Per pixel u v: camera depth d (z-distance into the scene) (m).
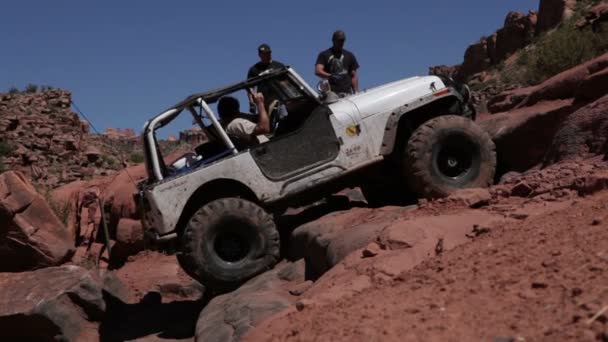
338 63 9.60
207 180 8.09
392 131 8.43
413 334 3.20
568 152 7.21
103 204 15.94
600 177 5.44
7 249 9.88
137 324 9.17
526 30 69.38
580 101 8.07
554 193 5.92
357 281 4.71
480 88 50.78
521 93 10.09
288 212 10.67
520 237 4.52
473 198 6.49
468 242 4.98
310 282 6.27
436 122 8.25
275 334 3.95
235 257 8.03
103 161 46.41
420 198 8.25
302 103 8.58
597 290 3.16
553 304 3.17
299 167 8.30
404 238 5.36
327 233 7.20
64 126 48.94
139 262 13.98
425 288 4.02
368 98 8.60
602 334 2.69
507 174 8.38
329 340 3.43
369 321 3.55
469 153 8.28
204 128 8.59
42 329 8.60
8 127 45.84
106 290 9.76
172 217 7.98
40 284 9.09
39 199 10.23
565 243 4.05
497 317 3.21
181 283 10.89
